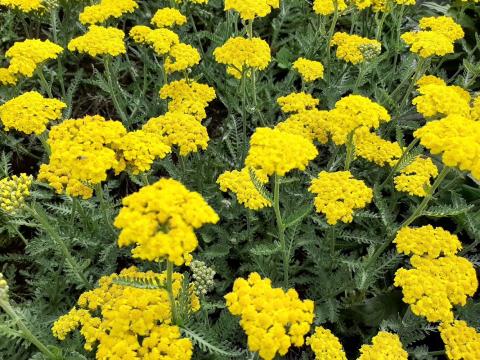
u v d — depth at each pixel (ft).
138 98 2.43
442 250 1.52
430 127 1.47
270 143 1.39
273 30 3.02
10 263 2.04
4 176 2.09
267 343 1.15
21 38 2.80
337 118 1.67
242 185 1.72
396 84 2.72
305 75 2.15
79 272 1.63
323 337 1.43
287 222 1.54
